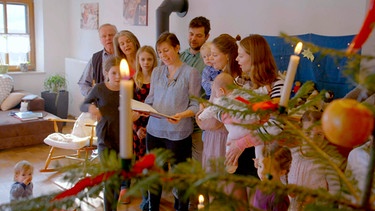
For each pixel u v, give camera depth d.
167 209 3.24
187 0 3.85
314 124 0.75
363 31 0.58
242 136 2.02
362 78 0.53
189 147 2.89
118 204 0.62
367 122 0.51
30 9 6.34
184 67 2.80
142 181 0.54
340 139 0.52
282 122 0.74
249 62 2.01
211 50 2.62
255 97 0.79
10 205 0.60
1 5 6.04
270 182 0.61
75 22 6.23
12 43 6.19
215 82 2.13
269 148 1.07
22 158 4.52
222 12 3.47
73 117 6.39
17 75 6.14
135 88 3.14
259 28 3.15
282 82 1.93
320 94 0.82
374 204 0.62
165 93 2.81
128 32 3.26
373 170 0.59
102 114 2.74
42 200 0.62
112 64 2.75
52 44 6.39
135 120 3.05
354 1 2.49
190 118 2.84
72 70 6.25
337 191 0.64
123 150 0.57
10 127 4.75
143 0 4.48
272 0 3.02
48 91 5.98
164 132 2.82
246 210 0.60
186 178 0.55
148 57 3.05
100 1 5.44
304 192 0.60
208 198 0.63
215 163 0.61
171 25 4.11
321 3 2.69
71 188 0.64
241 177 0.59
